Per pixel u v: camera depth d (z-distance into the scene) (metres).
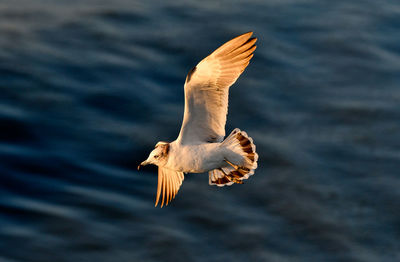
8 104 24.08
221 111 10.98
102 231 20.14
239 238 20.20
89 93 25.00
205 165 11.40
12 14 28.72
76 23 28.52
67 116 23.95
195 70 10.55
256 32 28.98
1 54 26.22
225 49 10.36
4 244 19.39
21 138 22.94
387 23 30.41
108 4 30.19
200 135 11.41
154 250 19.69
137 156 22.69
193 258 19.50
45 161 22.23
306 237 20.38
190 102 10.97
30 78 25.33
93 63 26.36
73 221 20.38
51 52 26.72
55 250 19.41
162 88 25.52
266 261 19.50
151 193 21.61
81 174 21.98
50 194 21.25
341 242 20.28
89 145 22.97
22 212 20.50
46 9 29.34
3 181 21.44
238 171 11.38
